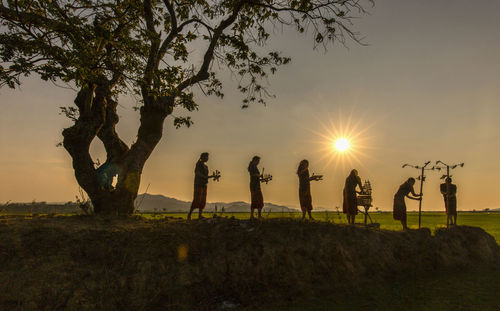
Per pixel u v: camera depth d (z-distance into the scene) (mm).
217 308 5457
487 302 5535
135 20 11047
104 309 4840
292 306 5488
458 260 8203
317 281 6359
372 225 9406
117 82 10844
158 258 6109
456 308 5281
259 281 6082
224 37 11812
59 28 8500
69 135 8891
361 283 6531
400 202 9469
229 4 12172
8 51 8070
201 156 9344
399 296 5891
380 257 7410
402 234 8555
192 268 6078
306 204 9125
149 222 7809
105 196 9148
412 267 7500
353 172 9602
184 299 5477
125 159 9680
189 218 8891
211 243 6770
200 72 11273
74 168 9086
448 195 11164
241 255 6469
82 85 8438
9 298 4488
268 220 8055
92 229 6543
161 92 9633
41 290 4762
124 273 5602
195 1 12164
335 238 7414
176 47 11461
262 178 9086
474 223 21391
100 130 10039
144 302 5203
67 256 5641
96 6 10070
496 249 9266
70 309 4648
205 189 9180
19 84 8133
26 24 8547
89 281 5215
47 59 8406
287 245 6898
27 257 5375
